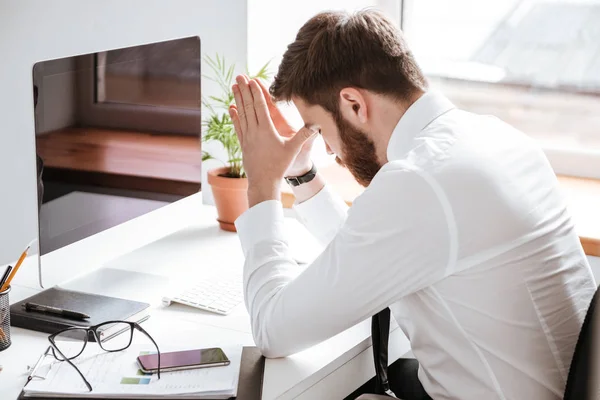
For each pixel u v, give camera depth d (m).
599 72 2.35
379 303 1.34
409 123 1.41
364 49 1.39
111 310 1.57
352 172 1.53
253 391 1.32
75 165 1.59
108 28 2.46
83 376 1.31
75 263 1.62
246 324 1.59
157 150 1.83
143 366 1.36
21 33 2.54
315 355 1.46
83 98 1.59
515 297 1.32
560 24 2.37
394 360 1.69
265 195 1.54
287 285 1.40
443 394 1.40
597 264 2.03
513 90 2.46
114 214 1.71
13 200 2.69
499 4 2.42
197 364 1.37
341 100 1.43
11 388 1.31
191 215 1.98
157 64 1.81
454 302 1.33
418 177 1.29
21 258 1.48
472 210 1.28
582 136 2.41
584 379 1.30
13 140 2.63
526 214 1.33
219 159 2.46
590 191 2.30
